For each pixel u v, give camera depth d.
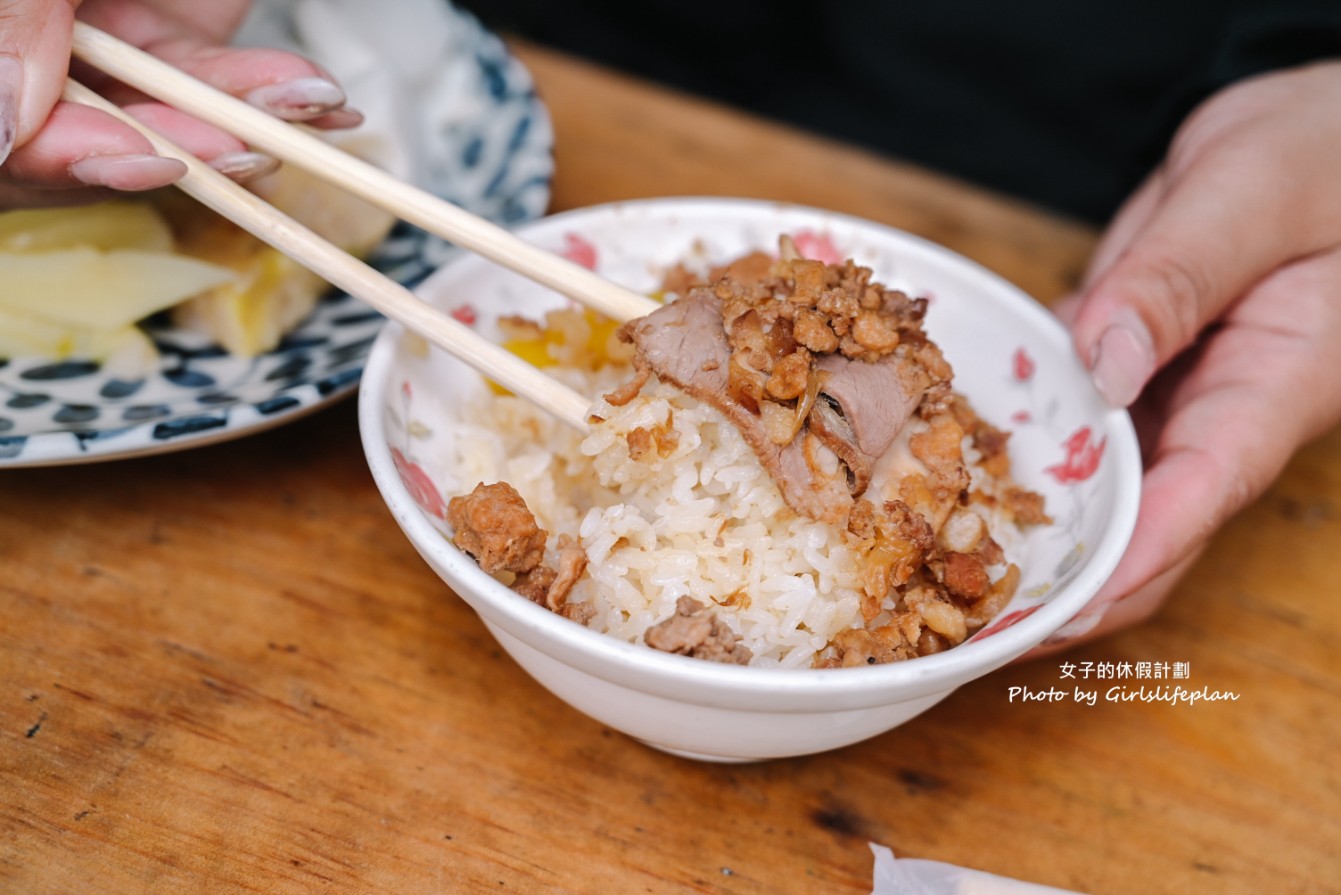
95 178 0.25
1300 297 0.29
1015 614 0.23
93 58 0.26
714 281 0.26
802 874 0.23
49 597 0.26
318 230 0.32
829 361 0.24
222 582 0.27
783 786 0.25
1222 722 0.26
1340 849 0.25
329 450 0.30
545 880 0.23
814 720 0.21
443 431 0.26
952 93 0.46
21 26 0.25
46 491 0.28
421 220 0.25
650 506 0.25
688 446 0.24
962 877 0.23
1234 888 0.24
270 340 0.31
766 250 0.30
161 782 0.23
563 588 0.23
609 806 0.24
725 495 0.24
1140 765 0.26
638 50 0.52
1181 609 0.29
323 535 0.28
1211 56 0.35
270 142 0.26
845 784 0.25
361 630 0.26
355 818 0.23
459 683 0.26
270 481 0.29
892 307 0.25
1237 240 0.28
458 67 0.37
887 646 0.23
